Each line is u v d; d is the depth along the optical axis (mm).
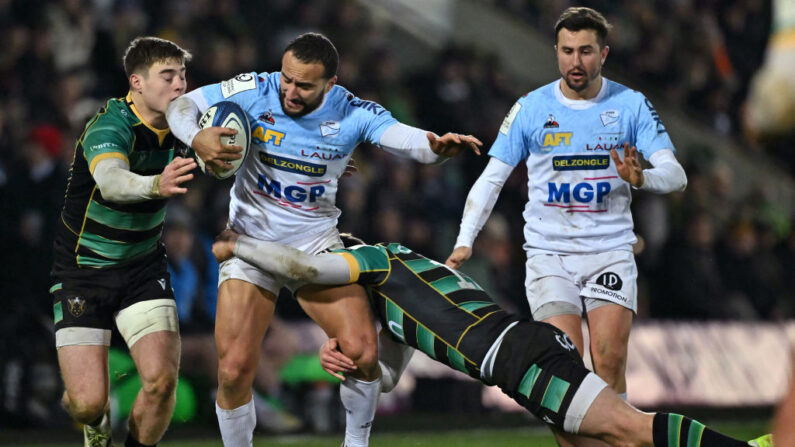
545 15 56750
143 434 18438
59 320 18781
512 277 40250
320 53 17547
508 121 20062
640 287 42500
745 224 45125
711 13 58969
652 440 15117
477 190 20016
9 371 30656
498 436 30969
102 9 42250
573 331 18953
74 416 18484
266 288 18359
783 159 57000
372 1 52000
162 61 18234
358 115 18531
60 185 32938
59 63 39812
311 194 18766
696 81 55812
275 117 18391
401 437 30672
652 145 19438
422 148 17781
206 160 16781
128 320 18703
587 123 19547
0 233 31562
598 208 19625
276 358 33062
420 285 17547
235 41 42312
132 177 16766
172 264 32312
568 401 15633
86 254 18797
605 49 19578
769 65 11766
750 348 41188
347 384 18438
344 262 17734
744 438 30703
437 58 49688
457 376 36406
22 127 35000
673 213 43906
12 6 39344
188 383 31750
